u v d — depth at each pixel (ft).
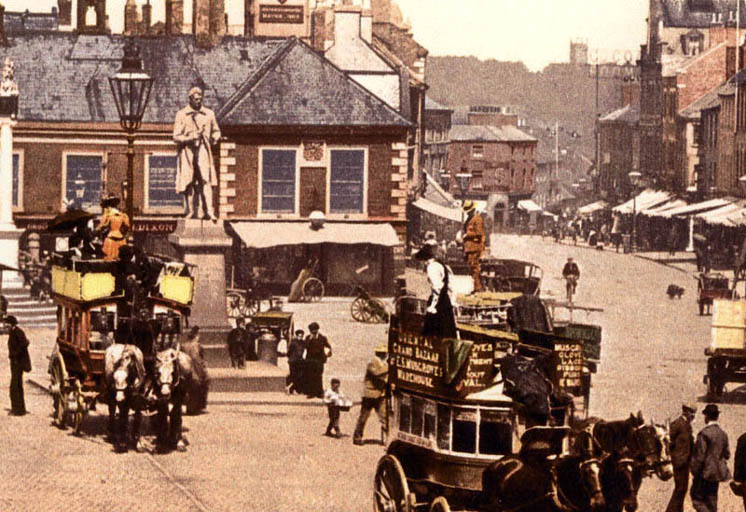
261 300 199.11
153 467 82.58
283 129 203.51
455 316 72.69
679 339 160.56
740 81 290.97
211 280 122.93
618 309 192.13
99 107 206.28
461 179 274.36
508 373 58.44
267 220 203.82
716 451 72.38
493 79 472.44
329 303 195.72
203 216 123.03
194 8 216.54
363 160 205.05
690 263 276.62
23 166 202.59
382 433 94.12
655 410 109.70
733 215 268.82
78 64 210.59
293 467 84.07
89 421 97.96
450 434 59.36
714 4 352.90
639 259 290.35
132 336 87.51
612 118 394.11
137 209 205.16
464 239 107.24
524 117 488.85
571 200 490.49
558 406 60.08
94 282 88.63
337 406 96.63
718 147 304.30
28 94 205.57
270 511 71.51
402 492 59.93
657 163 356.18
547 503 56.54
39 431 93.35
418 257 65.36
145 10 237.45
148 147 205.87
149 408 87.56
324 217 204.33
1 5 209.87
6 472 79.41
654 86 357.20
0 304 153.38
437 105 387.55
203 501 73.61
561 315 184.14
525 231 451.53
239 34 231.91
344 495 75.97
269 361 126.52
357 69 227.81
